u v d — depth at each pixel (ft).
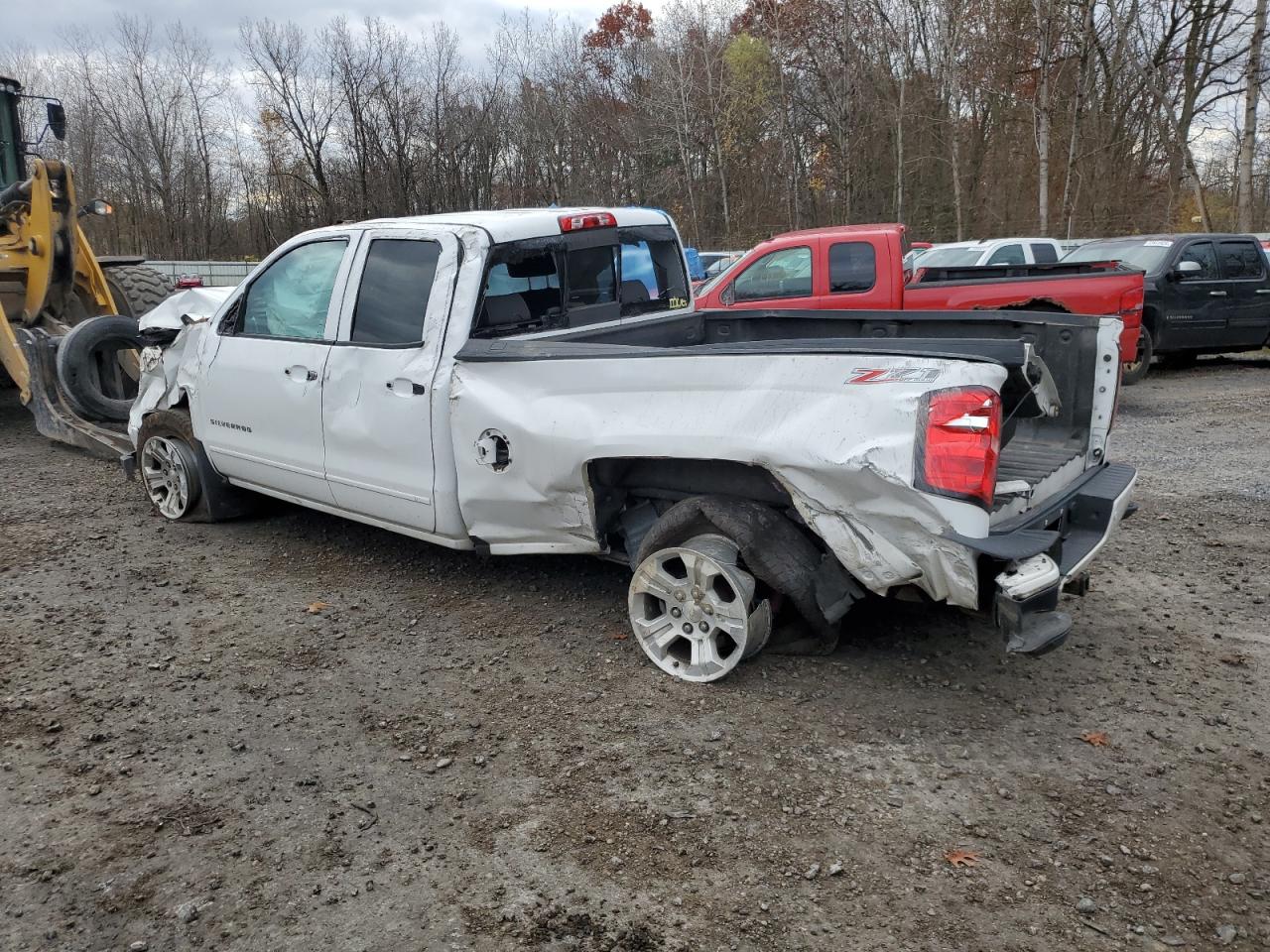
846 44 119.14
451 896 9.05
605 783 10.83
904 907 8.83
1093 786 10.73
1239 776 10.95
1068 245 51.65
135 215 128.36
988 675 13.30
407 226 15.66
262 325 17.94
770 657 13.83
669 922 8.68
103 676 13.56
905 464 10.75
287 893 9.12
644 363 12.72
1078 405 14.96
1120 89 100.17
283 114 111.55
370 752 11.59
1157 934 8.48
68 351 25.29
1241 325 42.27
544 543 14.70
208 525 20.44
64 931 8.66
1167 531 19.93
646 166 138.10
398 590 16.76
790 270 32.42
